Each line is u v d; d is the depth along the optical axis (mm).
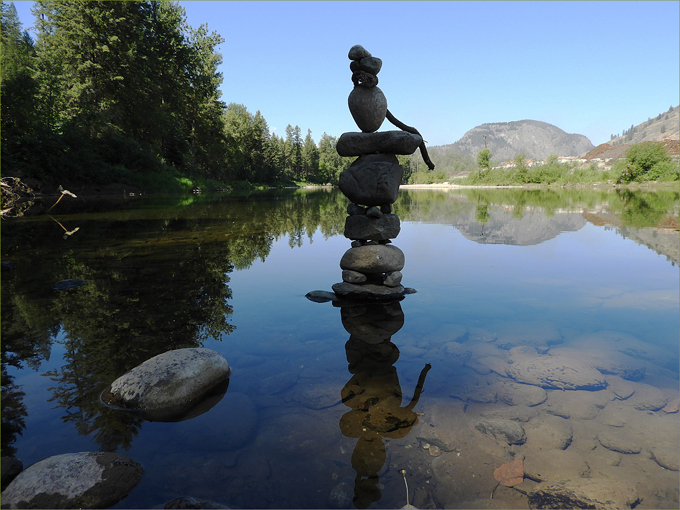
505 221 9398
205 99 36125
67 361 2197
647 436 1508
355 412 1700
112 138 22078
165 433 1572
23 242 6234
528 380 1962
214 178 41000
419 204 16406
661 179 33312
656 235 6672
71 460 1351
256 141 59531
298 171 83625
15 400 1803
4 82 15000
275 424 1619
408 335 2615
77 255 5262
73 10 21031
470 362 2178
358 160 4004
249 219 10625
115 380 1913
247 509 1170
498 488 1253
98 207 13289
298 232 8156
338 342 2502
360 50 3732
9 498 1219
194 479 1311
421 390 1877
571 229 7625
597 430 1548
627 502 1183
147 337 2555
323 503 1192
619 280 3951
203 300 3426
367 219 3873
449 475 1313
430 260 5129
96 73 22453
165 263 4875
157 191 24062
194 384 1867
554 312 3035
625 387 1880
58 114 19062
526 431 1545
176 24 31906
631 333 2568
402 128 4180
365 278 3748
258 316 3031
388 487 1259
